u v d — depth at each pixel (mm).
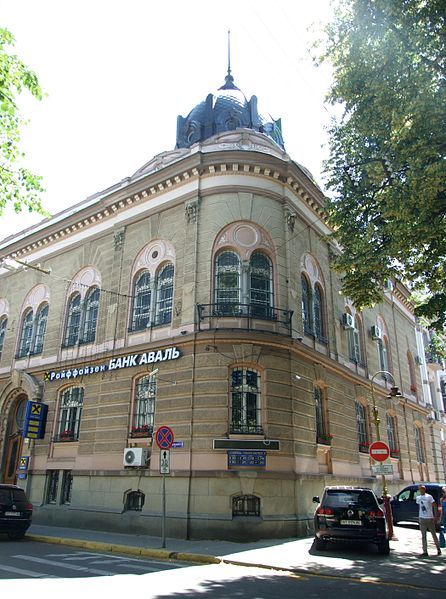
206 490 15055
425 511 12828
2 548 13016
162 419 16625
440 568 10891
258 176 18953
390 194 12234
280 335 16922
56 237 24250
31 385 21594
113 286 20609
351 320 22938
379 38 11984
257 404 16234
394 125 11633
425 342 36875
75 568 10062
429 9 11492
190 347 16781
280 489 15414
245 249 17938
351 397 22078
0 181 12234
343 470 19625
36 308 24016
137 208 20984
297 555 12320
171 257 19062
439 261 13539
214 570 10602
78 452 18891
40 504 19516
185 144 24422
